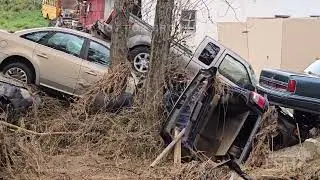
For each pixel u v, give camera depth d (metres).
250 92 9.47
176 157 8.91
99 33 12.89
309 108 11.16
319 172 9.05
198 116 9.01
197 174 8.26
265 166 9.48
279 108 11.61
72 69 12.05
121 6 11.59
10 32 12.38
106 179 8.19
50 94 12.24
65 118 10.13
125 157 9.40
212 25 23.11
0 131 7.80
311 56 20.47
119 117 10.10
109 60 11.73
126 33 11.61
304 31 20.59
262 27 21.58
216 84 9.18
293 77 11.23
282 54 20.64
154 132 9.73
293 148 10.73
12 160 7.88
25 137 8.57
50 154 9.22
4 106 9.67
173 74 10.70
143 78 10.86
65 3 35.25
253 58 21.77
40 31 12.38
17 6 45.28
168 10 10.36
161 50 10.33
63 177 8.01
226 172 8.28
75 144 9.77
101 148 9.62
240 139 9.68
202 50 12.93
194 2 13.93
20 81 10.81
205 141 9.31
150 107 10.05
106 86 10.55
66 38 12.35
